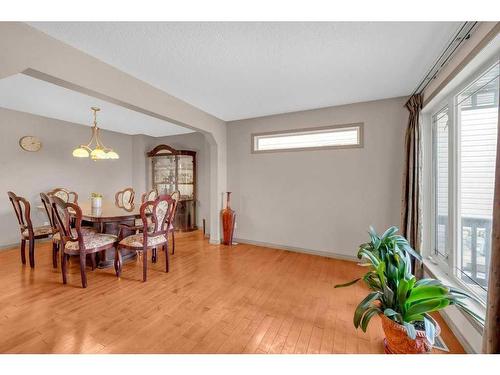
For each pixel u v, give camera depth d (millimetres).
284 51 2062
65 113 4051
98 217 2844
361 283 2686
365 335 1776
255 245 4242
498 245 1020
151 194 4375
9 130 3871
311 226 3752
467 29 1673
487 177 1738
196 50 2047
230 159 4453
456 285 1980
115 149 5559
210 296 2357
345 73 2473
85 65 2074
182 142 5805
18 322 1882
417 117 2705
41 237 3098
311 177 3742
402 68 2344
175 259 3488
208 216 5406
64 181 4598
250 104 3475
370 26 1726
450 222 2139
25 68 1686
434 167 2693
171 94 3074
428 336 1271
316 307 2172
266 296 2371
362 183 3383
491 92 1689
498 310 1013
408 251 1954
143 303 2207
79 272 2930
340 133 3598
